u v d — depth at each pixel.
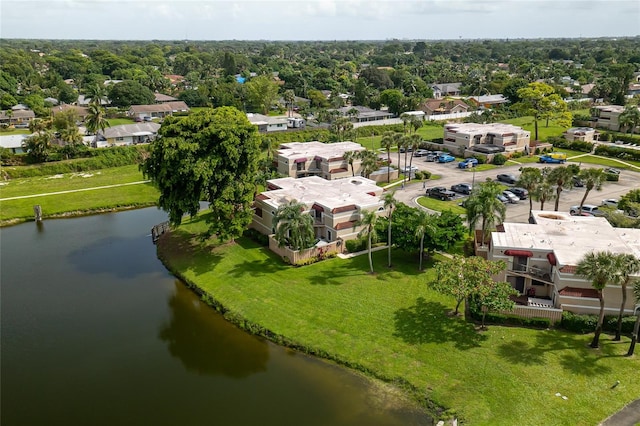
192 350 49.88
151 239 79.94
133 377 45.88
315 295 56.59
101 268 69.25
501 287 47.94
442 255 65.31
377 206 69.81
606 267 41.94
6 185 105.50
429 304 53.31
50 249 75.94
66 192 100.62
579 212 76.19
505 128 126.50
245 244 71.75
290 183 82.19
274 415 40.28
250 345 50.41
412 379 43.12
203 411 41.06
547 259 52.28
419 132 153.00
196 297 60.88
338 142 122.69
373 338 48.66
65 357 49.06
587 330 47.28
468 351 45.44
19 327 54.41
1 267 69.50
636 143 125.69
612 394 39.41
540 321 48.34
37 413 41.28
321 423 39.19
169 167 64.75
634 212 73.31
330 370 45.66
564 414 37.75
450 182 99.75
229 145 65.12
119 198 97.62
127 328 54.12
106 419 40.44
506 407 38.94
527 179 68.31
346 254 67.00
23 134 134.88
